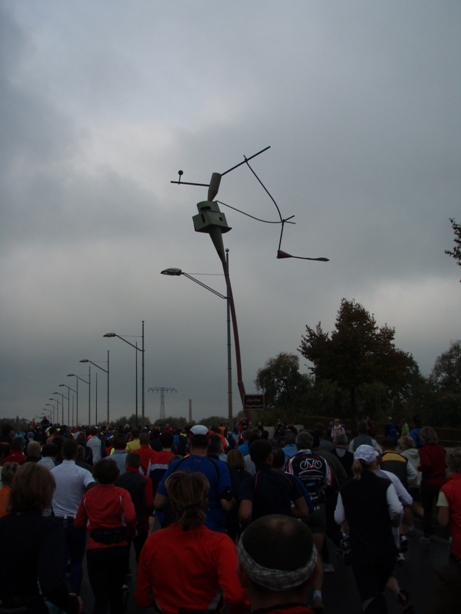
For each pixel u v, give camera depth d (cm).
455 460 610
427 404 4684
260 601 222
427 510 988
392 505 558
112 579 577
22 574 341
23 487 355
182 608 351
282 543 221
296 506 605
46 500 360
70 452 695
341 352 3609
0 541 344
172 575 353
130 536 594
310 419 4809
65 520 671
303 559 221
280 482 599
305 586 226
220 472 571
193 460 572
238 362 1800
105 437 2442
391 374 3678
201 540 360
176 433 2220
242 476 812
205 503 369
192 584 353
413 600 711
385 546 550
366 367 3547
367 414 4872
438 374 6184
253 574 220
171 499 369
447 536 1085
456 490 595
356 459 575
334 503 911
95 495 575
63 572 342
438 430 3531
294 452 954
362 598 543
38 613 340
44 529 348
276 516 234
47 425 3581
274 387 6200
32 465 366
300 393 6025
